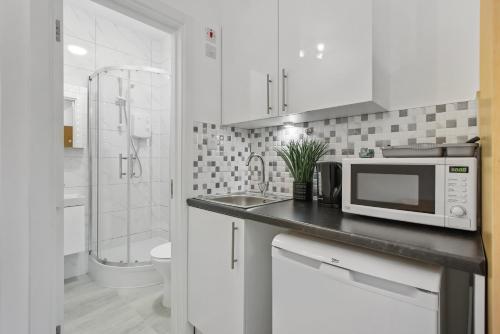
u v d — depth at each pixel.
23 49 1.07
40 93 1.12
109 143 2.62
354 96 1.16
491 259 0.53
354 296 0.84
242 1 1.69
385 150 1.08
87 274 2.51
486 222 0.65
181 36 1.64
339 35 1.22
